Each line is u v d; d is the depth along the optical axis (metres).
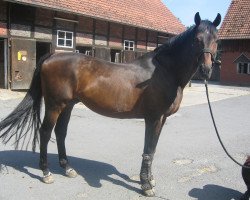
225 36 29.61
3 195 4.73
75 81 5.00
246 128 10.45
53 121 5.17
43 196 4.77
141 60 5.08
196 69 4.71
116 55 20.27
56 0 16.20
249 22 29.28
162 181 5.59
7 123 5.19
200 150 7.59
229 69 30.31
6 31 14.50
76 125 9.53
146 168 5.01
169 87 4.80
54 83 5.04
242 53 29.39
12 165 5.92
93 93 4.98
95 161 6.41
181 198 4.97
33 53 15.52
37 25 15.64
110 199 4.79
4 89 14.86
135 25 20.30
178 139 8.54
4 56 14.81
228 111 13.92
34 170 5.72
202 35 4.36
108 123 10.00
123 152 7.08
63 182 5.29
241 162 6.84
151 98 4.83
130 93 4.93
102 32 19.19
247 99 18.45
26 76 15.33
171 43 4.87
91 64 5.03
